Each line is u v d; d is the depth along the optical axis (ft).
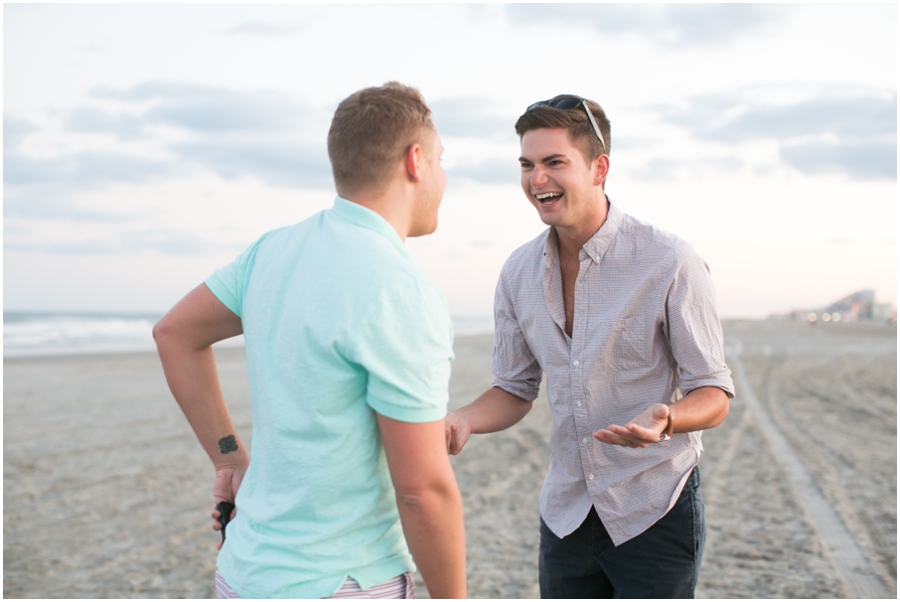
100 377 48.21
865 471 19.60
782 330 147.33
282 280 4.70
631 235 6.42
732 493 17.57
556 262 6.73
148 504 17.84
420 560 4.48
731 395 6.16
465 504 17.33
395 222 4.80
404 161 4.75
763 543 14.03
